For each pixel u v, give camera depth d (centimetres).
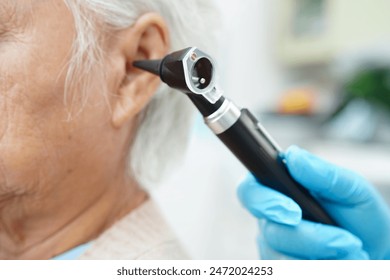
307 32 177
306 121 158
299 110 162
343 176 56
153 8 53
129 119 53
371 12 160
